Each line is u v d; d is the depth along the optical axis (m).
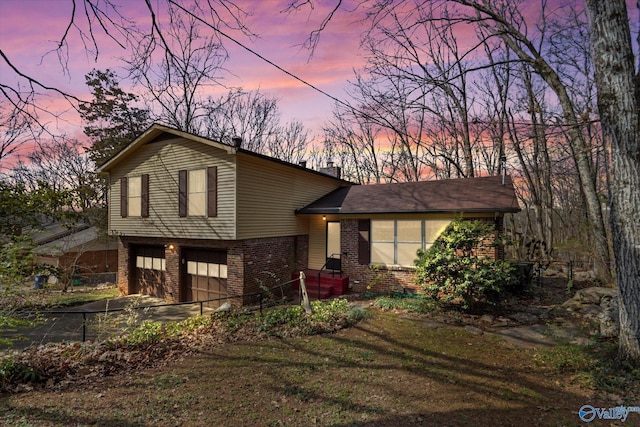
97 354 6.40
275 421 4.13
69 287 17.81
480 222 9.45
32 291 8.09
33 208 11.45
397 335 7.56
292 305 11.29
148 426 4.01
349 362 6.04
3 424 3.98
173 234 12.78
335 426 4.01
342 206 13.70
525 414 4.24
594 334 7.04
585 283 12.94
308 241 15.05
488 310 9.40
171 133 12.66
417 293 11.70
